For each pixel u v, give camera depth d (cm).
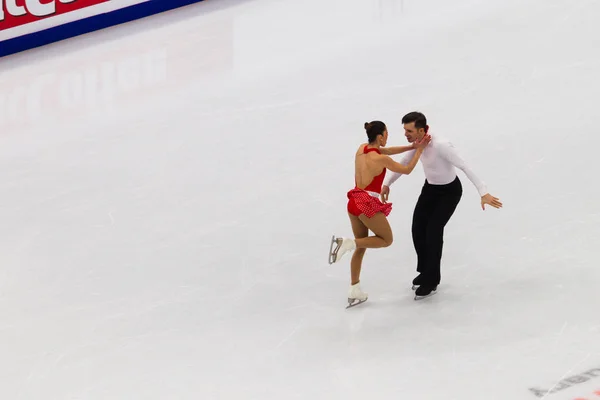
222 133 4122
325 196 3412
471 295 2653
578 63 4066
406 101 4019
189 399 2317
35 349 2675
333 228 3188
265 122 4147
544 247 2836
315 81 4488
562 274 2675
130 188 3772
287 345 2530
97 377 2481
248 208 3425
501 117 3709
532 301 2561
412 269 2886
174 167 3891
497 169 3334
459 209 3139
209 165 3844
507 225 2998
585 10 4634
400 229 3105
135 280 3036
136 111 4581
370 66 4519
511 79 4031
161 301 2878
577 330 2383
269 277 2947
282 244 3139
